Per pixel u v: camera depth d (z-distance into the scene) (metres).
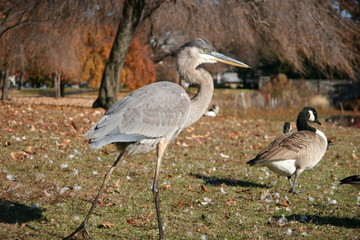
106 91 25.22
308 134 9.00
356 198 8.51
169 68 45.19
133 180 9.02
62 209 7.04
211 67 38.03
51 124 15.06
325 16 26.28
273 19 25.88
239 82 67.56
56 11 24.83
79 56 38.94
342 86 45.44
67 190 7.93
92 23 27.25
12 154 9.57
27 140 11.84
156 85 6.80
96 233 6.18
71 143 12.09
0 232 5.95
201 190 8.59
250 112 32.06
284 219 6.90
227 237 6.18
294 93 39.66
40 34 28.97
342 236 6.30
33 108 21.09
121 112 6.25
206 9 24.88
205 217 7.01
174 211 7.28
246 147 14.02
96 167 9.73
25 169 9.01
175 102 6.68
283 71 47.28
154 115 6.43
